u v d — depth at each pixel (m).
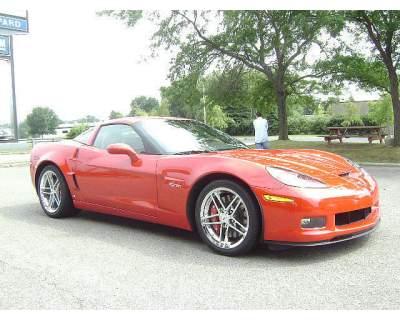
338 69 15.70
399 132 14.75
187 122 5.38
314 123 42.19
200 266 3.72
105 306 2.96
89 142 5.43
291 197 3.59
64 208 5.63
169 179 4.32
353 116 32.28
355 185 3.94
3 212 6.24
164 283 3.35
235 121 48.16
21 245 4.49
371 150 14.68
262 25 14.21
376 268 3.53
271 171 3.78
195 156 4.26
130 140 4.92
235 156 4.16
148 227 5.12
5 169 13.17
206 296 3.08
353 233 3.82
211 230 4.09
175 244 4.39
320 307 2.84
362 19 13.58
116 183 4.87
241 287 3.22
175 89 18.11
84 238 4.70
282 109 19.89
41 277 3.54
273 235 3.70
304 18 12.52
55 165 5.66
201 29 17.09
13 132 24.12
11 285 3.38
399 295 2.98
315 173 3.91
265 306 2.89
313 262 3.73
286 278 3.38
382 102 22.22
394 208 5.89
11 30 23.64
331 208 3.66
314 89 19.98
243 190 3.80
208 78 18.50
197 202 4.13
